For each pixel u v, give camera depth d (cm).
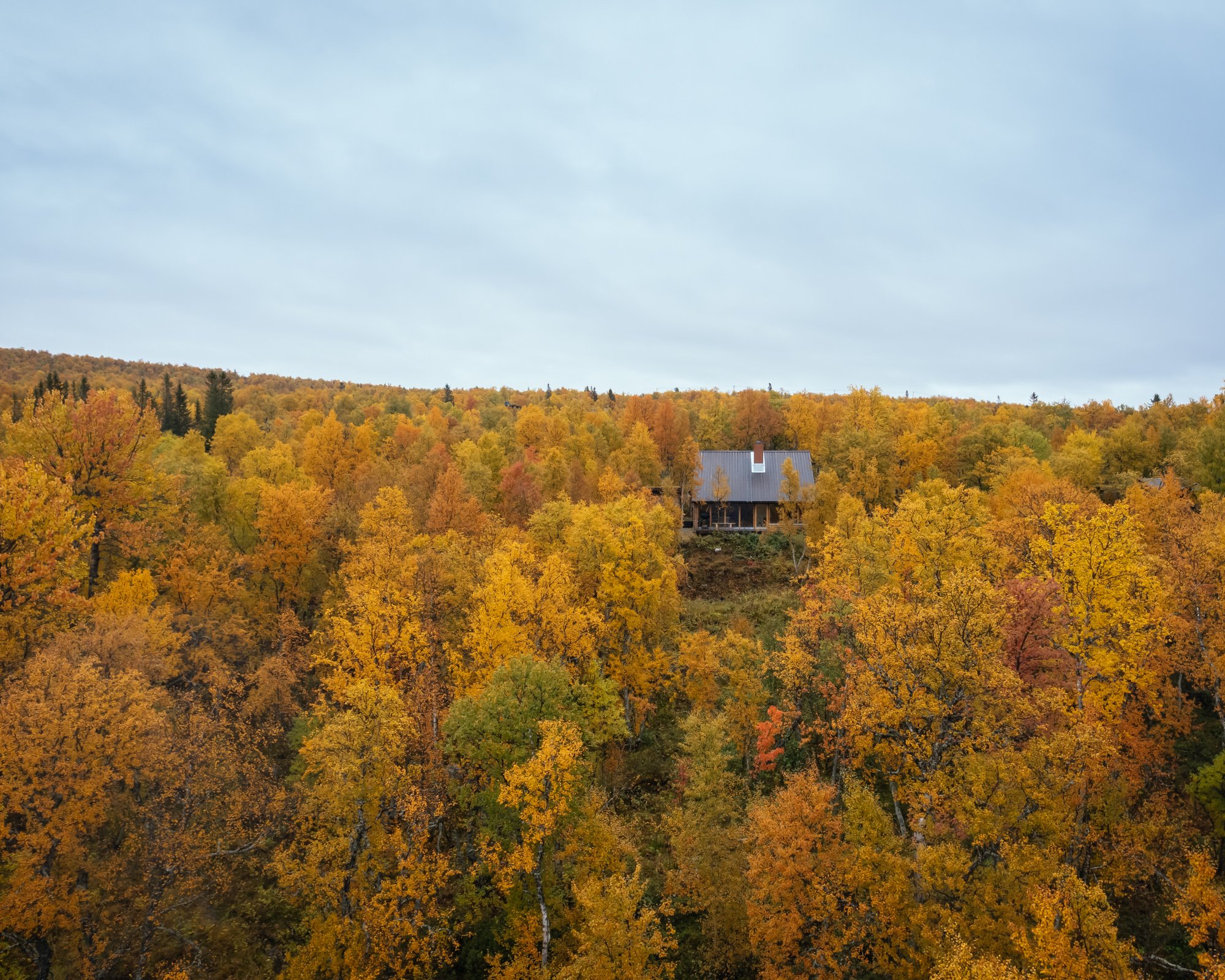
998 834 1952
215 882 2686
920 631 2486
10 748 2044
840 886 2106
